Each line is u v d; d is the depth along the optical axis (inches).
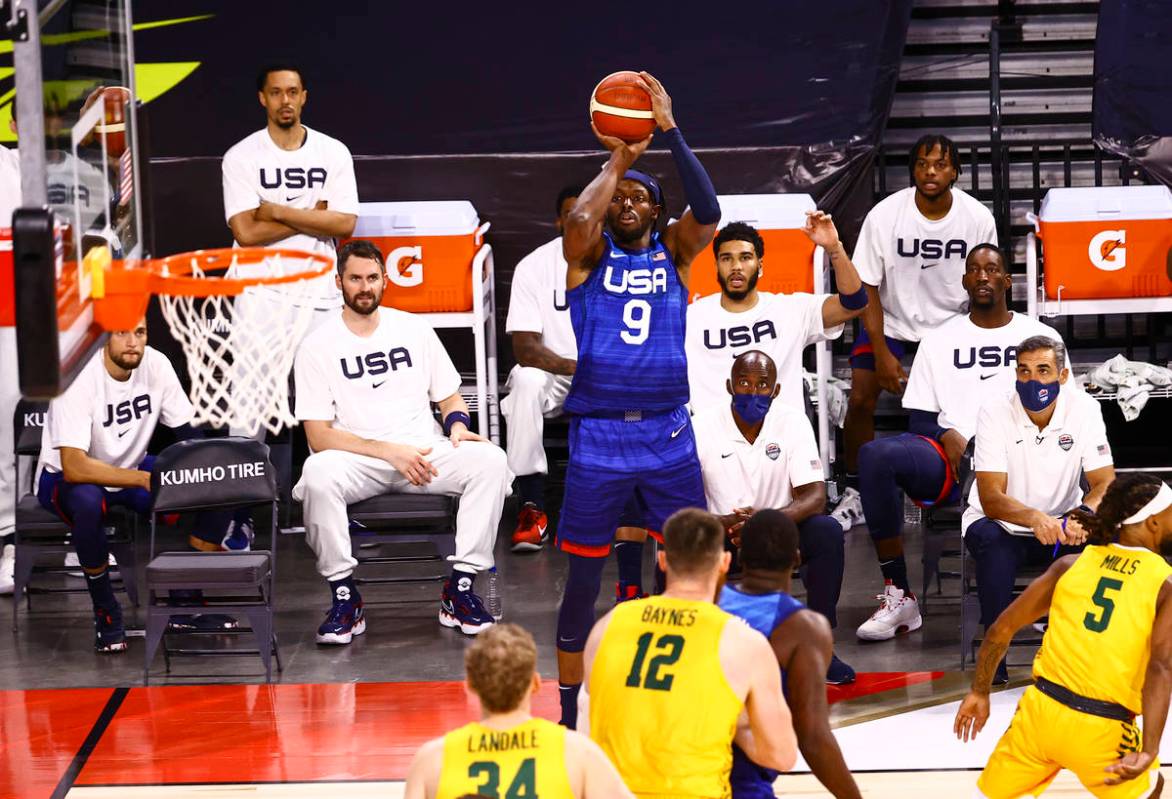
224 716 702.5
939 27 1095.6
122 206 611.5
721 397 813.9
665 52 1037.8
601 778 391.9
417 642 797.2
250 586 732.0
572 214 591.2
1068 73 1095.0
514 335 926.4
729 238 802.2
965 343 847.7
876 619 789.2
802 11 1035.9
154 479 772.6
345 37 1039.6
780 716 428.8
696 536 439.2
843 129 1027.3
